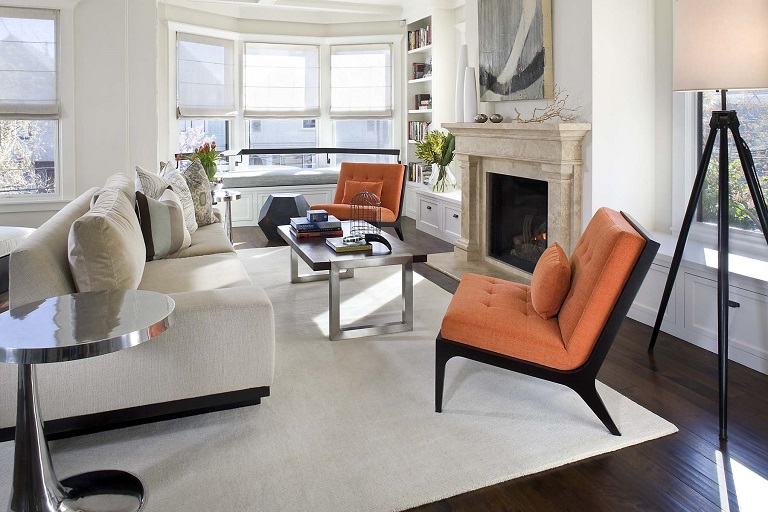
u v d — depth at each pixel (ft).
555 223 14.12
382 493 6.87
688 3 8.98
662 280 12.07
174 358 8.07
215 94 24.76
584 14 13.04
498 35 16.21
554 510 6.61
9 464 7.47
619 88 13.20
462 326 8.57
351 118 27.14
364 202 20.30
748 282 10.11
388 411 8.84
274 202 21.94
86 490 6.90
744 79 8.54
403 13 25.88
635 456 7.64
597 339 8.01
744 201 11.93
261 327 8.41
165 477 7.17
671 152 13.35
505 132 15.51
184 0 22.84
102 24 17.57
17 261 7.58
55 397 7.63
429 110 24.80
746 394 9.30
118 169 18.30
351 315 13.33
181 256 13.17
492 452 7.71
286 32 26.07
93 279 7.91
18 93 16.97
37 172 17.56
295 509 6.59
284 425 8.43
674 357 10.84
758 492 6.88
